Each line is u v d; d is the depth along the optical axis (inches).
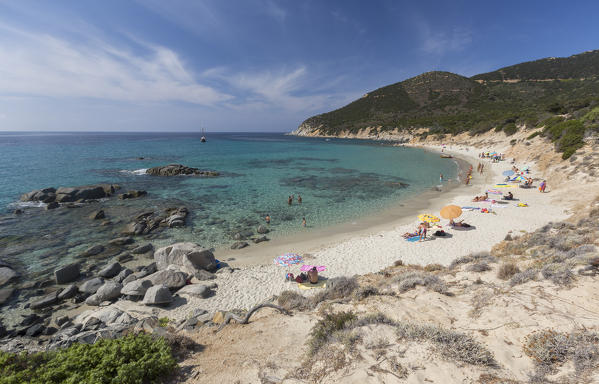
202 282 586.2
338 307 365.4
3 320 484.7
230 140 7657.5
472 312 280.8
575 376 175.2
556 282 286.8
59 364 257.4
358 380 200.7
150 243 820.0
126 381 236.8
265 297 522.6
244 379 250.7
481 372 194.1
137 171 2117.4
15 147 4333.2
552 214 925.8
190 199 1327.5
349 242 810.8
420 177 1940.2
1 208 1139.3
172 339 316.5
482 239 767.7
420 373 197.6
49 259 714.2
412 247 746.8
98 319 447.2
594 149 1321.4
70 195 1254.3
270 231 920.3
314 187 1621.6
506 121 3518.7
